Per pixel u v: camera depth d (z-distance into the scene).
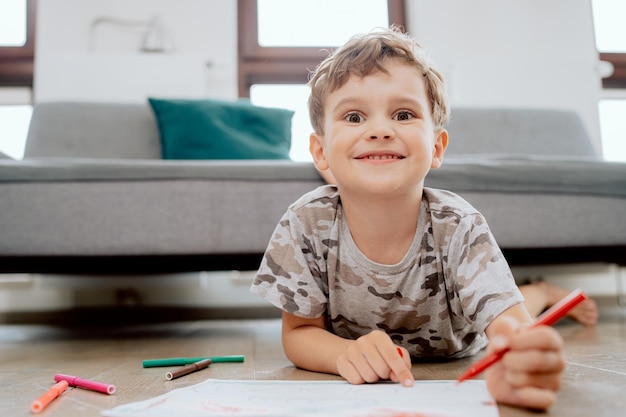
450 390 0.52
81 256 1.16
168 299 1.89
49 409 0.51
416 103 0.68
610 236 1.27
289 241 0.77
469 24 2.23
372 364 0.56
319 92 0.76
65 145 1.72
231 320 1.86
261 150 1.65
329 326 0.85
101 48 2.06
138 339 1.20
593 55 2.25
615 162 1.29
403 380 0.54
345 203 0.73
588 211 1.26
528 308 1.23
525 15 2.25
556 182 1.25
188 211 1.18
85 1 2.07
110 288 1.88
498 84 2.14
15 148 2.14
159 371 0.74
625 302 1.95
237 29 2.24
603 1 2.35
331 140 0.70
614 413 0.45
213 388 0.54
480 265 0.66
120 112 1.78
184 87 2.01
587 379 0.60
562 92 2.16
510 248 1.24
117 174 1.17
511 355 0.45
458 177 1.21
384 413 0.43
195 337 1.23
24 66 2.12
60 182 1.16
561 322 1.36
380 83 0.67
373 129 0.66
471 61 2.14
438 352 0.83
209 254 1.18
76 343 1.14
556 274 1.93
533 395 0.44
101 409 0.50
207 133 1.62
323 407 0.45
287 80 2.28
